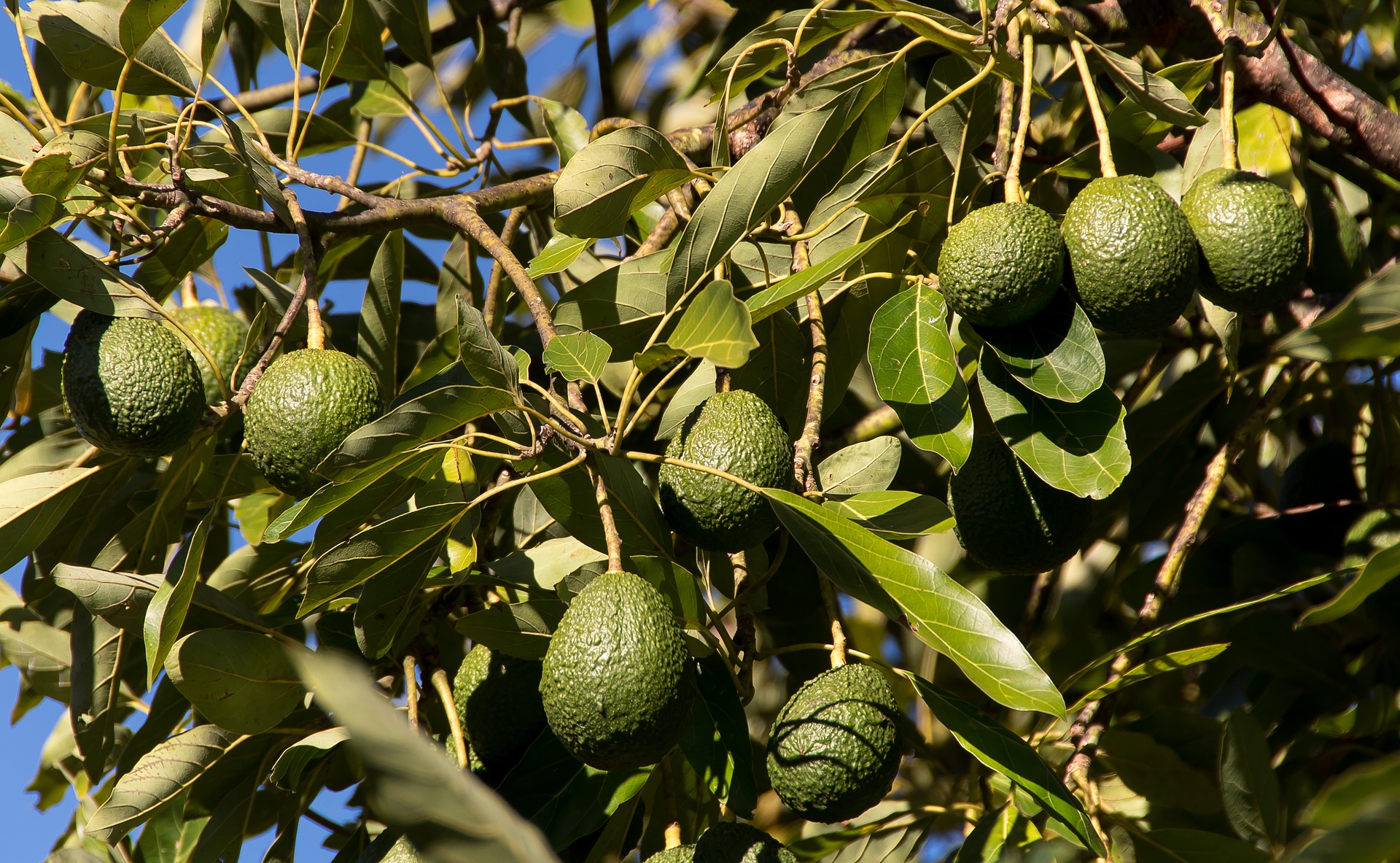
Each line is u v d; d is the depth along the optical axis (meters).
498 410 1.76
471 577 1.88
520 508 2.05
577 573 1.78
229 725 1.86
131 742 2.00
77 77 1.95
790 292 1.76
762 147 1.82
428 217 1.94
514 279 1.88
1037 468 1.75
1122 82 1.89
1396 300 1.55
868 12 1.91
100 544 2.04
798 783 1.75
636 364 1.76
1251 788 1.87
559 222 1.86
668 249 1.91
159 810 1.90
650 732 1.70
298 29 1.99
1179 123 1.89
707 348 1.71
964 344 1.90
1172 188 1.96
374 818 1.99
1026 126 1.83
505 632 1.82
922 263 1.96
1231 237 1.78
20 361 1.98
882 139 1.93
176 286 2.04
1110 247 1.75
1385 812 1.32
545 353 1.79
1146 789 2.01
